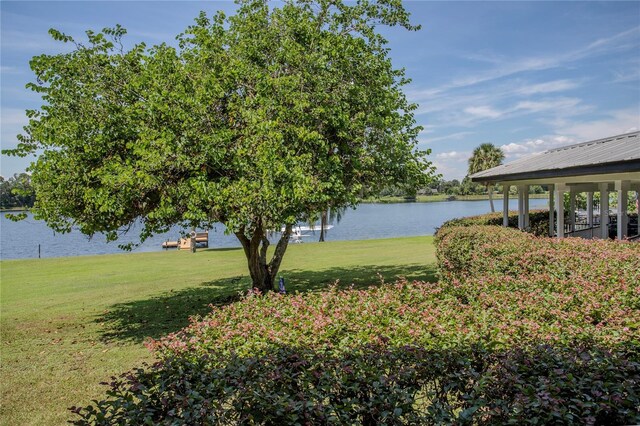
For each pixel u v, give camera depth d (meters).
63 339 8.27
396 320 4.42
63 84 8.41
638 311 4.31
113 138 8.12
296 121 8.84
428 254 18.84
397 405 2.71
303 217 9.81
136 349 7.55
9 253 32.50
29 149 8.50
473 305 5.07
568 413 2.49
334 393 2.91
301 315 4.76
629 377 2.87
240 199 7.68
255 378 3.02
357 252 20.66
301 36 9.98
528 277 6.21
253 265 11.15
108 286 13.88
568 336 3.69
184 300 11.41
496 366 3.07
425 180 11.09
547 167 10.46
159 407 2.88
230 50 9.77
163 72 8.88
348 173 9.95
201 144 7.90
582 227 19.19
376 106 9.83
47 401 5.55
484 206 80.19
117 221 8.74
